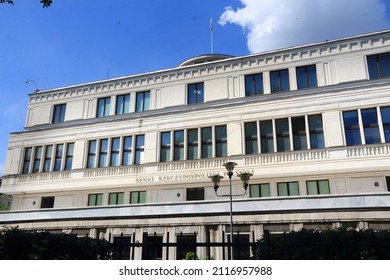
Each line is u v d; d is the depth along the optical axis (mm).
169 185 26562
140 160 28125
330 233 8242
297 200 19344
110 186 27875
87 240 9438
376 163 21875
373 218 17750
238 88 27516
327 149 23172
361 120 23125
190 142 26984
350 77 24750
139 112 29656
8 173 31359
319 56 26094
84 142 30000
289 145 24422
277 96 26031
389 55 24484
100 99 31812
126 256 18062
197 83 29000
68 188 29062
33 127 32781
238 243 7750
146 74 30469
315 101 24453
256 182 24625
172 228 20844
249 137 25531
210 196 25219
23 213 25172
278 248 8172
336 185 22984
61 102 32750
